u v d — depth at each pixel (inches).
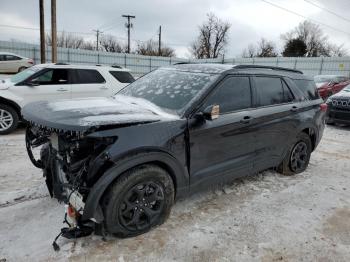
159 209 117.6
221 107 134.6
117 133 101.0
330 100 356.5
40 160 143.1
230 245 112.3
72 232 103.1
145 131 107.3
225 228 123.3
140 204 111.3
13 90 265.3
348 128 368.5
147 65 1448.1
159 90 144.3
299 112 177.3
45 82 283.3
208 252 107.7
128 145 102.2
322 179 183.5
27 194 145.3
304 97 186.1
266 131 155.6
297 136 181.3
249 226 125.6
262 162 159.9
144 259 102.4
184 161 120.3
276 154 168.6
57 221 122.2
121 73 333.1
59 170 119.6
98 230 110.1
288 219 132.9
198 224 125.3
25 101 270.5
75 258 101.0
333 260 106.8
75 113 106.6
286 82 175.3
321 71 1261.1
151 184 112.6
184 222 126.3
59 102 128.4
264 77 161.2
